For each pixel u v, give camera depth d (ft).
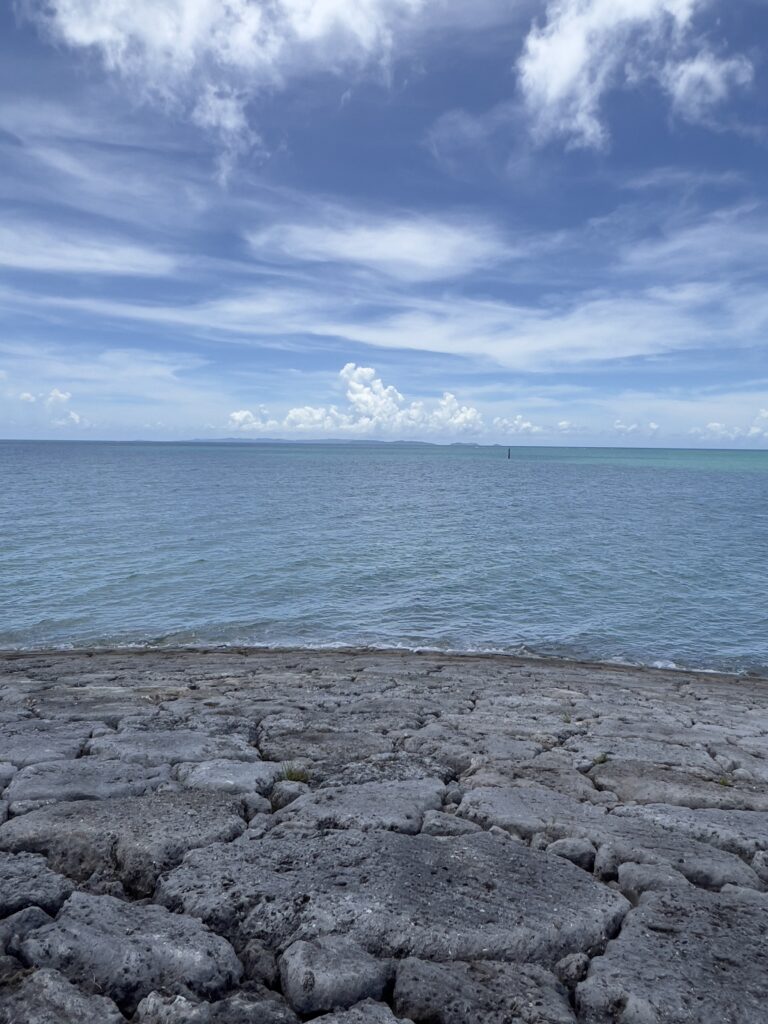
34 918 11.89
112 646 54.60
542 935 11.68
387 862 13.92
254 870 13.52
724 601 72.95
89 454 579.89
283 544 101.76
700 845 15.78
